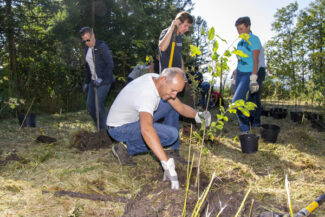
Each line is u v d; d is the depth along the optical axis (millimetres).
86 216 1951
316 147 3775
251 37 3852
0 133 4156
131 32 8438
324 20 6137
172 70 2184
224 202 2043
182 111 2814
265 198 2289
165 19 11281
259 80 4254
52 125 4957
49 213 1977
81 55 7059
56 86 6980
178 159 3033
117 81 8602
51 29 7090
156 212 1842
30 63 6590
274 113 6285
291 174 2811
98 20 8195
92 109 4090
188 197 1951
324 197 2037
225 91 11516
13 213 1968
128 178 2650
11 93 5480
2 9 6039
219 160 3238
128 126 2723
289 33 6539
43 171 2764
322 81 5875
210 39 1845
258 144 3830
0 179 2527
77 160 3119
